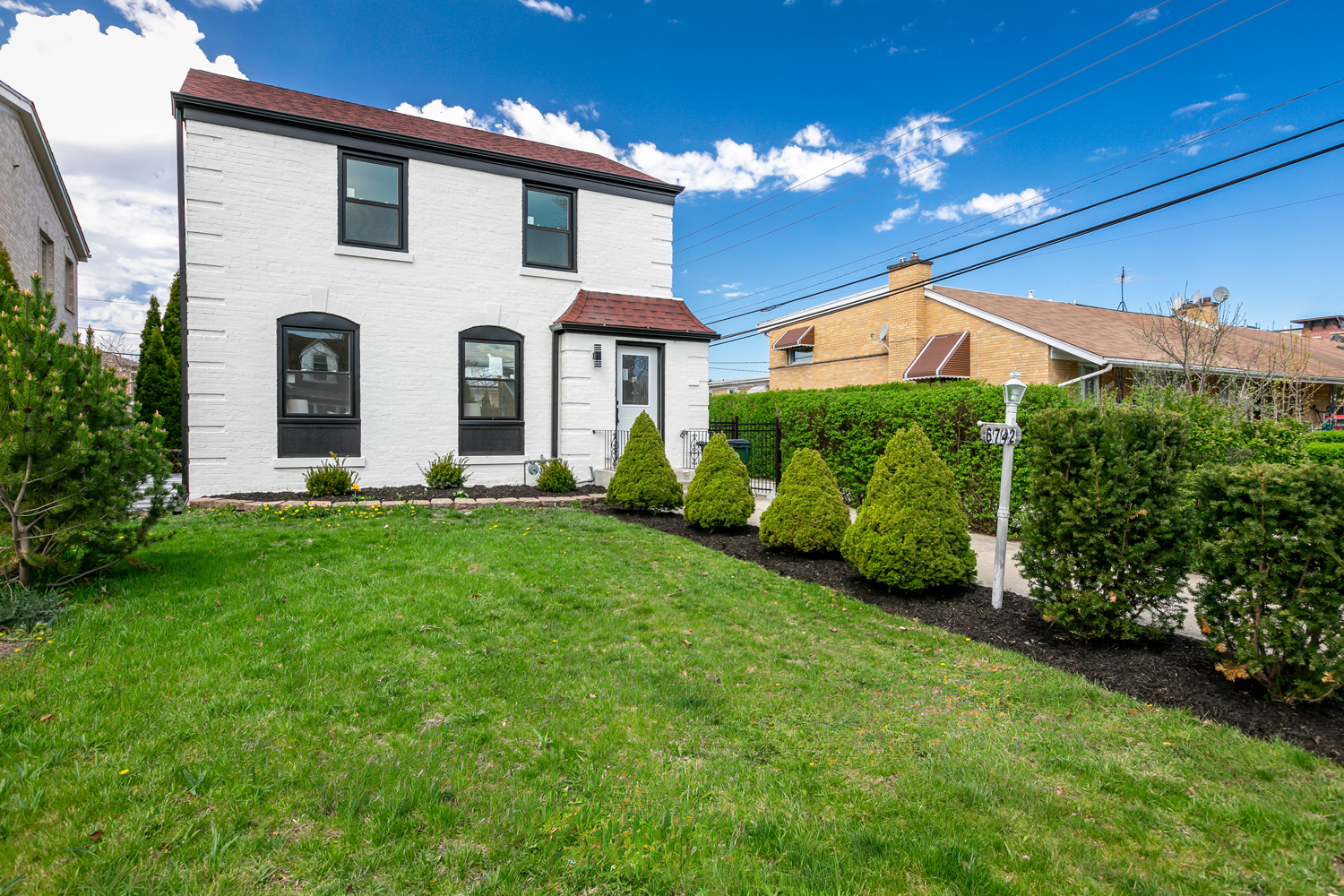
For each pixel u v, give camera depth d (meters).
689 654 4.66
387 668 4.06
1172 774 3.12
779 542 7.57
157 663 3.93
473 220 11.43
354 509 9.13
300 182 10.15
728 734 3.55
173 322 23.45
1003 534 5.81
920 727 3.65
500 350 11.75
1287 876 2.40
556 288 12.16
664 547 7.77
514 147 12.38
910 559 5.97
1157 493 4.66
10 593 4.69
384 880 2.30
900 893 2.32
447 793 2.85
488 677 4.07
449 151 11.19
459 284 11.31
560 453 12.00
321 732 3.29
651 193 13.08
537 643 4.70
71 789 2.70
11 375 4.54
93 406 4.98
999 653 4.79
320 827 2.58
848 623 5.49
